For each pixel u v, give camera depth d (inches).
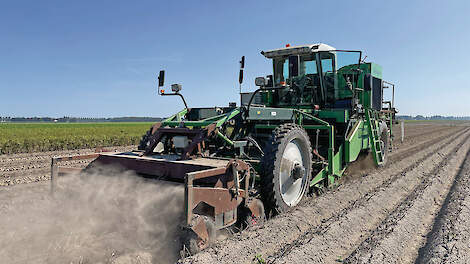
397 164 411.8
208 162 166.2
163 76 234.2
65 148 653.9
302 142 219.1
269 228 170.1
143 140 223.6
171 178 178.4
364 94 331.0
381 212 219.1
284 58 311.3
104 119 7593.5
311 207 208.4
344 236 172.1
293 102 312.0
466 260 143.0
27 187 280.8
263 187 191.0
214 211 147.5
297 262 138.2
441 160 484.1
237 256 139.2
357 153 291.6
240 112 207.9
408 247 166.6
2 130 1181.7
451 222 191.6
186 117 264.7
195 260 130.3
